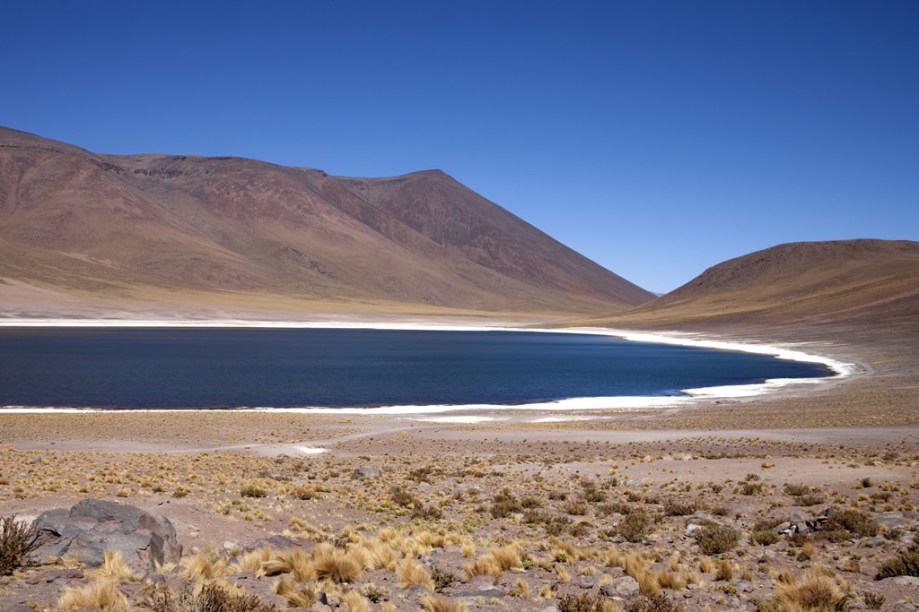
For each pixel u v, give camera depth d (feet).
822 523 47.67
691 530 48.93
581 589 34.19
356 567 34.24
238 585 31.01
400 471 82.94
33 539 32.48
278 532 46.34
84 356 298.76
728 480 69.97
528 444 109.09
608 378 244.63
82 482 61.26
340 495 63.62
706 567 37.91
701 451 97.60
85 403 170.91
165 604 25.38
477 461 91.61
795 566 38.68
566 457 94.38
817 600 30.14
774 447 98.99
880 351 304.50
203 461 84.53
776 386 207.82
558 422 139.23
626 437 114.93
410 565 34.47
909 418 127.44
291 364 286.66
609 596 32.32
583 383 228.63
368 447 106.52
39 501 47.44
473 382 231.09
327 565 33.96
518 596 32.40
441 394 199.52
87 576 29.86
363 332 606.96
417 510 57.47
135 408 164.04
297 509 55.16
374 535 47.19
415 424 134.92
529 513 55.72
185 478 67.26
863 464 75.41
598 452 99.96
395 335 580.30
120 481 62.03
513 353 382.42
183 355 318.04
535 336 600.80
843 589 32.35
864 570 36.96
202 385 210.79
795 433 113.29
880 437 105.60
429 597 29.53
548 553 42.91
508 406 171.01
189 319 618.85
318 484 68.03
